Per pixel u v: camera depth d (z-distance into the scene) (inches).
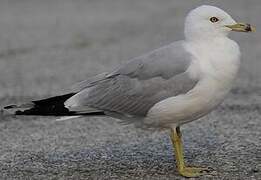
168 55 411.2
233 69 404.2
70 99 422.6
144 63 416.2
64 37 1098.1
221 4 1408.7
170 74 406.3
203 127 557.0
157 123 419.5
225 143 498.3
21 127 573.3
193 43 412.5
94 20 1270.9
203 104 405.1
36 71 844.0
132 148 492.1
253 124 561.3
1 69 864.9
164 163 448.5
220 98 409.7
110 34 1126.4
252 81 751.7
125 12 1368.1
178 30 1141.7
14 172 433.7
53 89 729.0
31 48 1010.7
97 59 914.7
